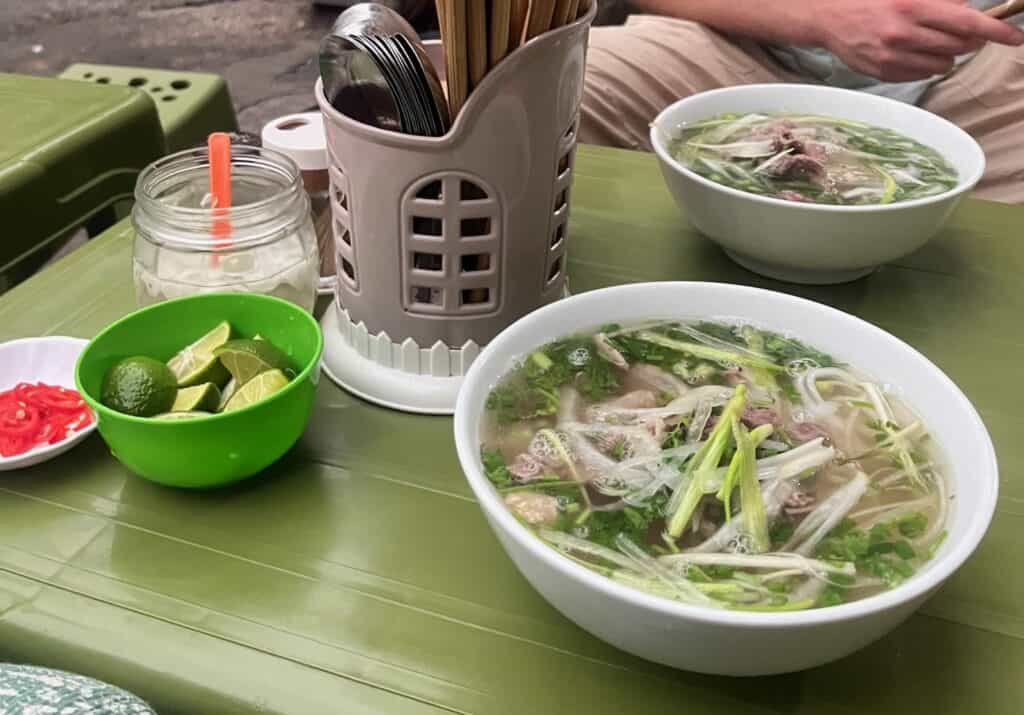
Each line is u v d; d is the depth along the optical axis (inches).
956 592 20.7
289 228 27.5
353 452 24.7
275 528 22.2
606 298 24.5
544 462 20.7
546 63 22.6
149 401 22.6
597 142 58.7
